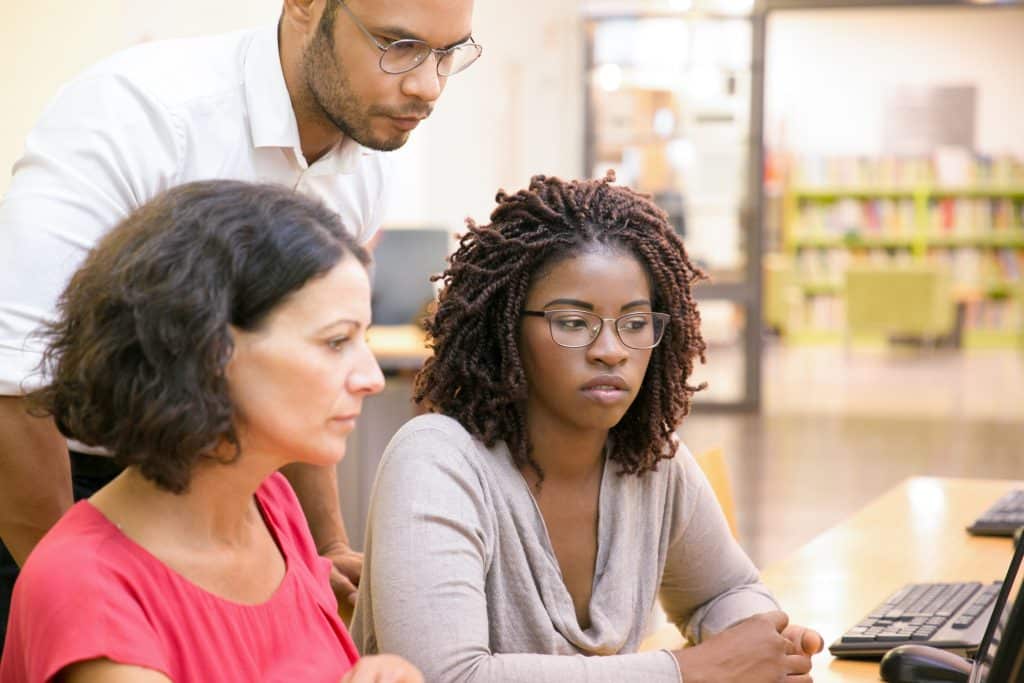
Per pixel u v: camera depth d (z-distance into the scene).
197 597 0.98
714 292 8.66
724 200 8.63
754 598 1.62
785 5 8.53
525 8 7.25
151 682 0.90
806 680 1.40
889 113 12.90
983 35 12.70
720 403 8.67
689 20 8.49
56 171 1.48
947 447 7.29
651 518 1.51
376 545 1.34
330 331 0.96
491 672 1.27
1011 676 1.13
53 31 4.87
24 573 0.95
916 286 11.95
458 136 7.15
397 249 5.14
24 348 1.39
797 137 13.02
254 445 0.97
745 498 5.96
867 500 5.91
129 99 1.54
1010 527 2.24
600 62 8.55
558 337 1.38
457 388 1.45
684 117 8.59
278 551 1.11
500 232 1.42
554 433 1.43
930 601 1.76
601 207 1.42
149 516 0.98
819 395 9.48
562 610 1.42
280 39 1.64
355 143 1.75
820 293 13.13
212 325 0.91
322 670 1.07
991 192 12.81
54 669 0.89
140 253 0.92
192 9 5.48
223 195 0.96
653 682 1.32
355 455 4.44
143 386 0.90
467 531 1.34
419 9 1.47
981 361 11.68
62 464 1.46
